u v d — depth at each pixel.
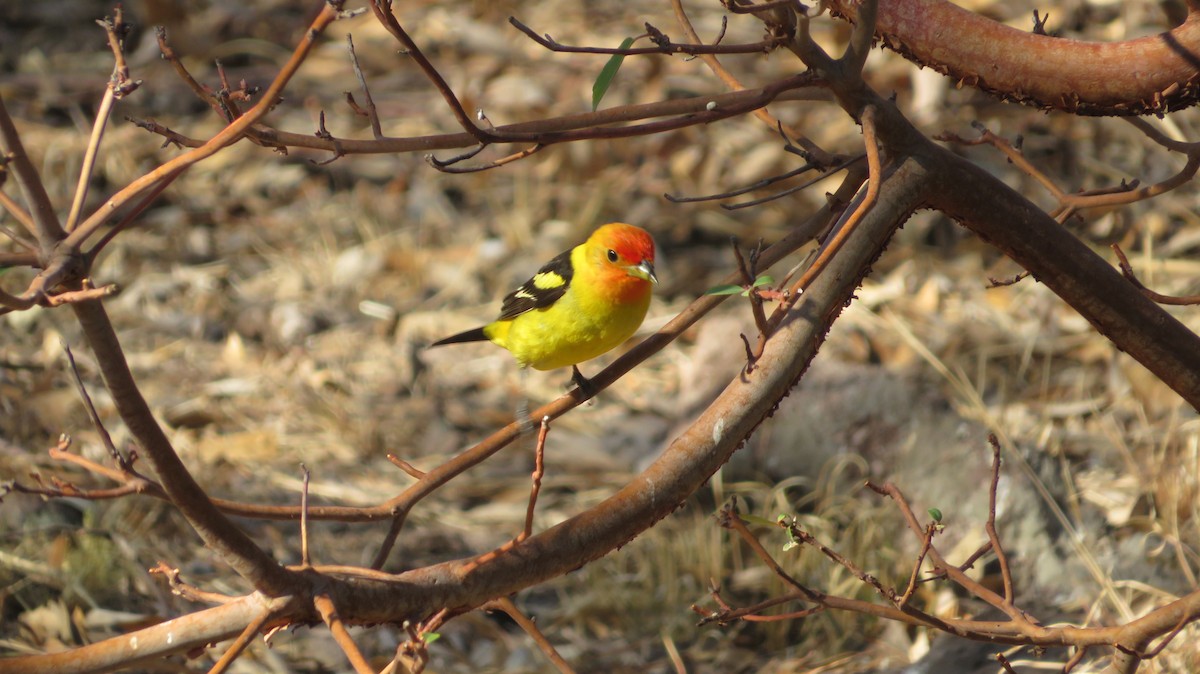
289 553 10.77
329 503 11.55
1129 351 6.00
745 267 4.50
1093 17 17.12
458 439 12.85
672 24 19.56
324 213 17.05
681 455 4.93
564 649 9.92
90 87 19.05
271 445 12.48
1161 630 5.56
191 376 13.80
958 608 9.92
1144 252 14.42
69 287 3.69
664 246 16.11
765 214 16.47
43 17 20.91
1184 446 11.28
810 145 5.86
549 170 17.47
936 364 11.89
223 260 16.14
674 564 10.55
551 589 10.90
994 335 13.45
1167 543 10.15
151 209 17.09
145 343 14.52
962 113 16.73
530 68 19.00
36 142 17.53
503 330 8.99
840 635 9.85
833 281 5.21
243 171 17.80
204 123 18.44
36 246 3.61
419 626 4.29
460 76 18.97
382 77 19.38
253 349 14.44
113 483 11.01
